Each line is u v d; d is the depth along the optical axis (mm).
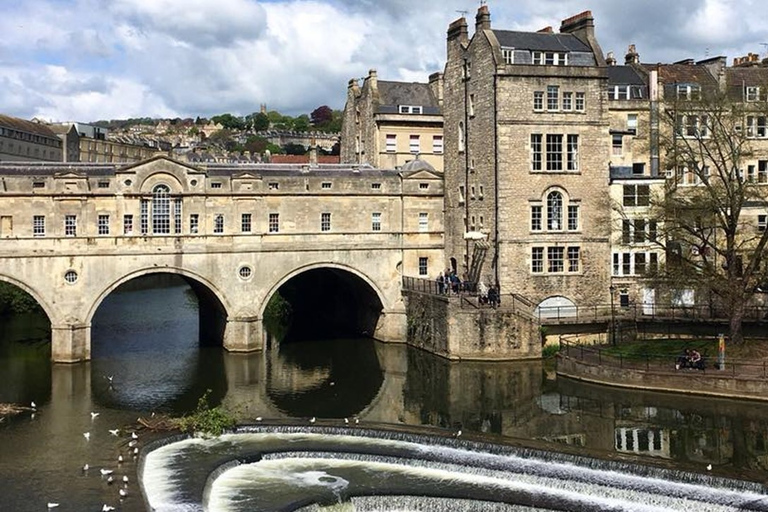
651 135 62781
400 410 46000
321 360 60938
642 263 62156
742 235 62906
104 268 59750
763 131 67062
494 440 37969
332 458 36625
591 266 61969
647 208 61719
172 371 56750
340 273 72625
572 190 61688
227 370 57312
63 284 58812
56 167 61781
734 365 47219
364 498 31531
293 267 64562
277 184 63906
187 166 61625
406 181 67750
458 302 58250
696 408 44094
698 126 63562
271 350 65000
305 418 43688
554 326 58812
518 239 60781
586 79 61750
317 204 65188
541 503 31031
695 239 59656
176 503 30594
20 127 126125
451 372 55219
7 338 69562
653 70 70000
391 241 67312
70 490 31188
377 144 81750
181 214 61812
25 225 58281
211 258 62312
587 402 46219
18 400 47781
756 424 41156
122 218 60344
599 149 62031
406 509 31641
